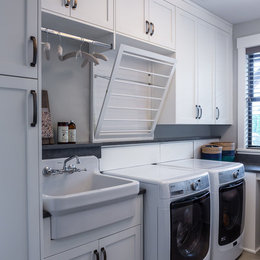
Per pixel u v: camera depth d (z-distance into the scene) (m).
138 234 2.04
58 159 2.07
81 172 2.22
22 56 1.35
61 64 2.24
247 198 3.00
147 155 2.87
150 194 2.04
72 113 2.32
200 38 3.16
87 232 1.69
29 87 1.37
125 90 2.73
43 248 1.46
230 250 2.66
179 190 2.07
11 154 1.32
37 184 1.41
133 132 2.78
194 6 3.04
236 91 3.78
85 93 2.41
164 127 3.30
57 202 1.48
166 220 1.98
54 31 1.87
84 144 2.22
